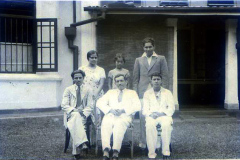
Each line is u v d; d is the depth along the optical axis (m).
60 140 5.88
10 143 5.62
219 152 5.04
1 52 8.51
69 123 4.66
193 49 11.89
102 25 8.55
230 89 9.23
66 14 8.80
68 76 8.88
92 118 5.16
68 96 4.95
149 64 5.32
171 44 8.67
